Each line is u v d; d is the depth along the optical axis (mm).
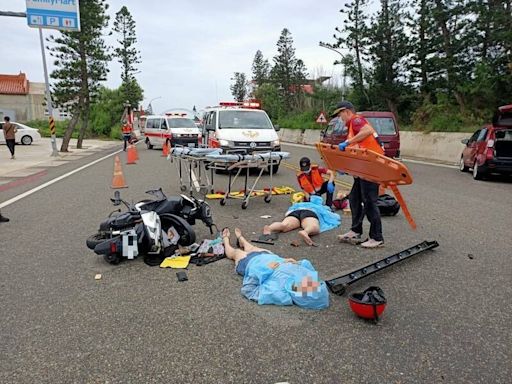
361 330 3482
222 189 10672
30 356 3119
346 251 5582
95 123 47812
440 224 7090
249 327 3523
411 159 21375
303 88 58500
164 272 4789
